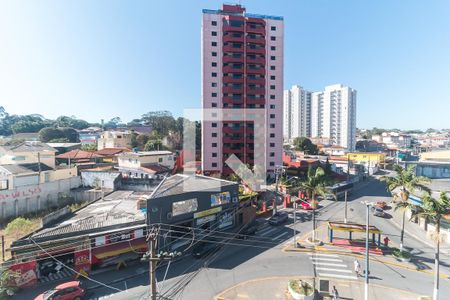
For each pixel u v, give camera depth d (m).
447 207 21.94
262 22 72.25
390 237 33.84
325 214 43.72
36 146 53.69
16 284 21.12
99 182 46.62
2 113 152.88
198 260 27.36
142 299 20.22
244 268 25.64
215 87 70.50
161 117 107.62
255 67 71.81
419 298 20.28
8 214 35.91
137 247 26.27
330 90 154.00
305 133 164.00
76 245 23.81
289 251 29.55
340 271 25.14
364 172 84.50
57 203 41.50
